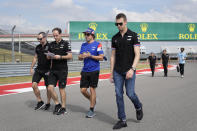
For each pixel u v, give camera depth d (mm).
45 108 5355
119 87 3787
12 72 14438
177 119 4320
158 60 47406
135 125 3963
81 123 4152
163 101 6137
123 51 3711
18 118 4578
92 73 4613
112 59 3871
